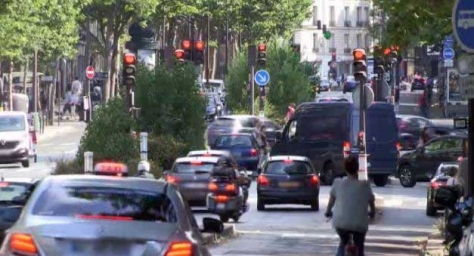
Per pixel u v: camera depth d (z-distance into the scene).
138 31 121.44
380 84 114.94
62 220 26.58
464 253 30.25
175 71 96.00
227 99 160.75
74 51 183.50
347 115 108.69
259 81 147.00
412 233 71.75
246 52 163.38
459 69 34.44
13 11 139.62
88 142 80.38
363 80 89.00
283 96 162.25
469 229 30.09
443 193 36.59
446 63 142.25
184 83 95.62
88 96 180.88
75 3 171.12
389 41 47.78
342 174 108.88
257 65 153.75
